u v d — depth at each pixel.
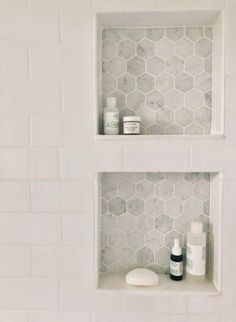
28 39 0.90
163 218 1.02
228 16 0.87
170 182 1.02
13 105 0.91
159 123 1.01
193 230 0.96
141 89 1.01
